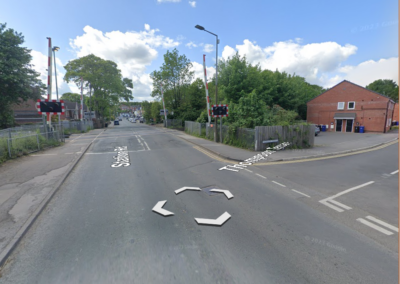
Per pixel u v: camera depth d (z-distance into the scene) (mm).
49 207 4758
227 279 2605
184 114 30234
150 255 3066
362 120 28984
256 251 3150
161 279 2615
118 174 7480
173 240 3441
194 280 2592
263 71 32781
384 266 2816
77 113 53062
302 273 2701
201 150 12859
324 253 3100
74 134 26484
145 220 4121
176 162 9469
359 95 29078
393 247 3244
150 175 7336
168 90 34531
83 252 3152
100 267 2834
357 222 4047
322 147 14062
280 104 31203
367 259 2963
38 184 6180
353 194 5566
